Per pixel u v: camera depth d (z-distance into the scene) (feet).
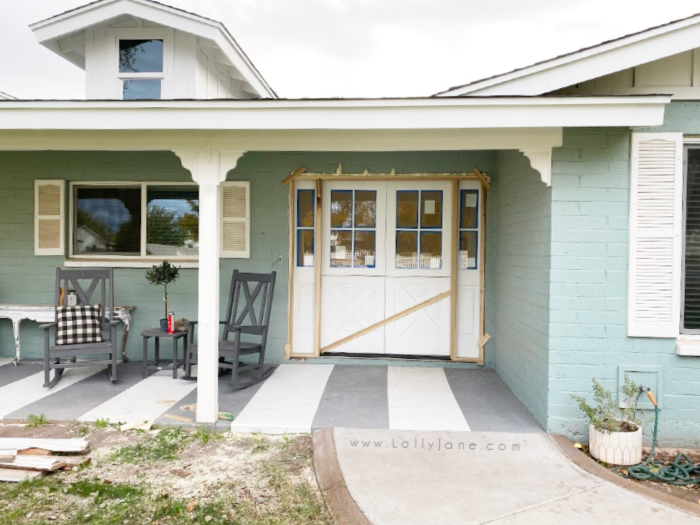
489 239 17.21
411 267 17.95
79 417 12.42
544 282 11.87
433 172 17.29
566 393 11.46
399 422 12.11
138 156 17.90
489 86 11.65
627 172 11.30
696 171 11.54
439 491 8.97
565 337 11.44
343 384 15.28
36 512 8.54
